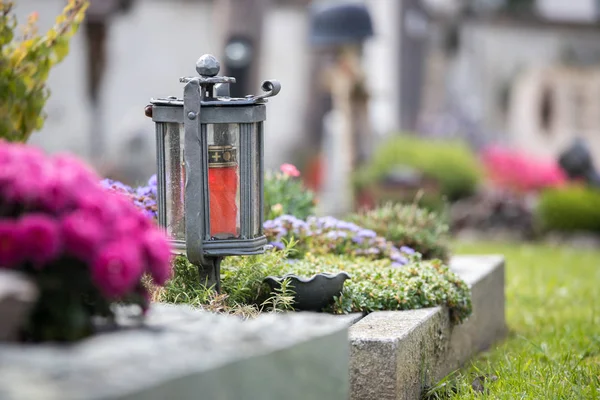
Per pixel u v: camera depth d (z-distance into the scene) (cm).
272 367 306
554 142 2591
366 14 1464
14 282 283
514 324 786
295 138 2138
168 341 305
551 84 2581
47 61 582
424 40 2292
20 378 256
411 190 1453
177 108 486
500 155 1841
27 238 295
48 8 1900
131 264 304
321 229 657
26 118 581
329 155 1593
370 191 1485
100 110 1952
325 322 358
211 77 490
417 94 2230
